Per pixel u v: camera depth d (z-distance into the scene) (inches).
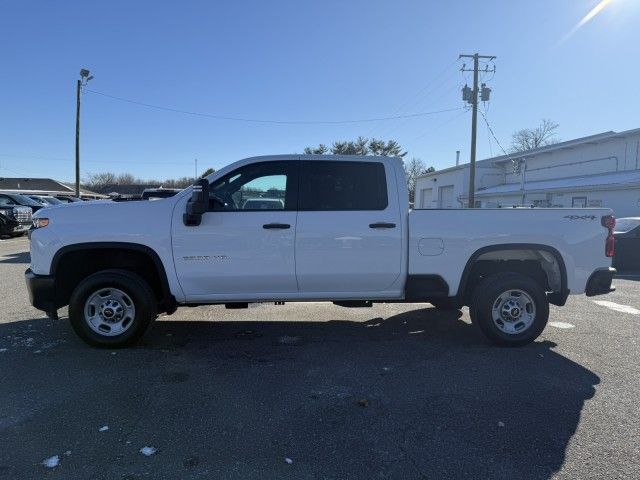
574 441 133.1
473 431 138.6
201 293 204.7
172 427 139.0
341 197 206.4
